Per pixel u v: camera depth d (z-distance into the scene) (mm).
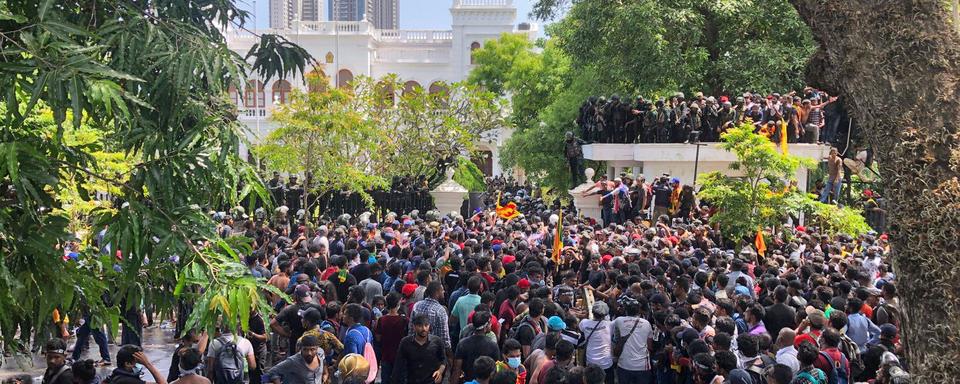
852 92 4820
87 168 7055
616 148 27172
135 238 5582
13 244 5480
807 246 17781
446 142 31312
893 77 4625
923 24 4629
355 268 12344
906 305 4633
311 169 24047
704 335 9031
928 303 4477
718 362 7652
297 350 9516
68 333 12125
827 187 24469
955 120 4527
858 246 17734
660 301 9812
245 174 6410
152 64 5703
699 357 7766
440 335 9352
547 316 9539
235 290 5832
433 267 12547
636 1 29125
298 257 13352
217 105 6254
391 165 30312
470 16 59125
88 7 6270
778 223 19844
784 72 29625
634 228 18891
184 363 7457
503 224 19062
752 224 19312
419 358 8617
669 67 29203
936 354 4422
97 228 5863
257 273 11430
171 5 6922
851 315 9633
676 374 8875
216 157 6039
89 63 5055
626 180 24328
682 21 28719
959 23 5012
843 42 4793
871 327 9633
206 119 5887
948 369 4371
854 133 27484
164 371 12344
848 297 10078
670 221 23234
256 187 6426
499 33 59125
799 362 7832
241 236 6566
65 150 6082
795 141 26047
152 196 5824
